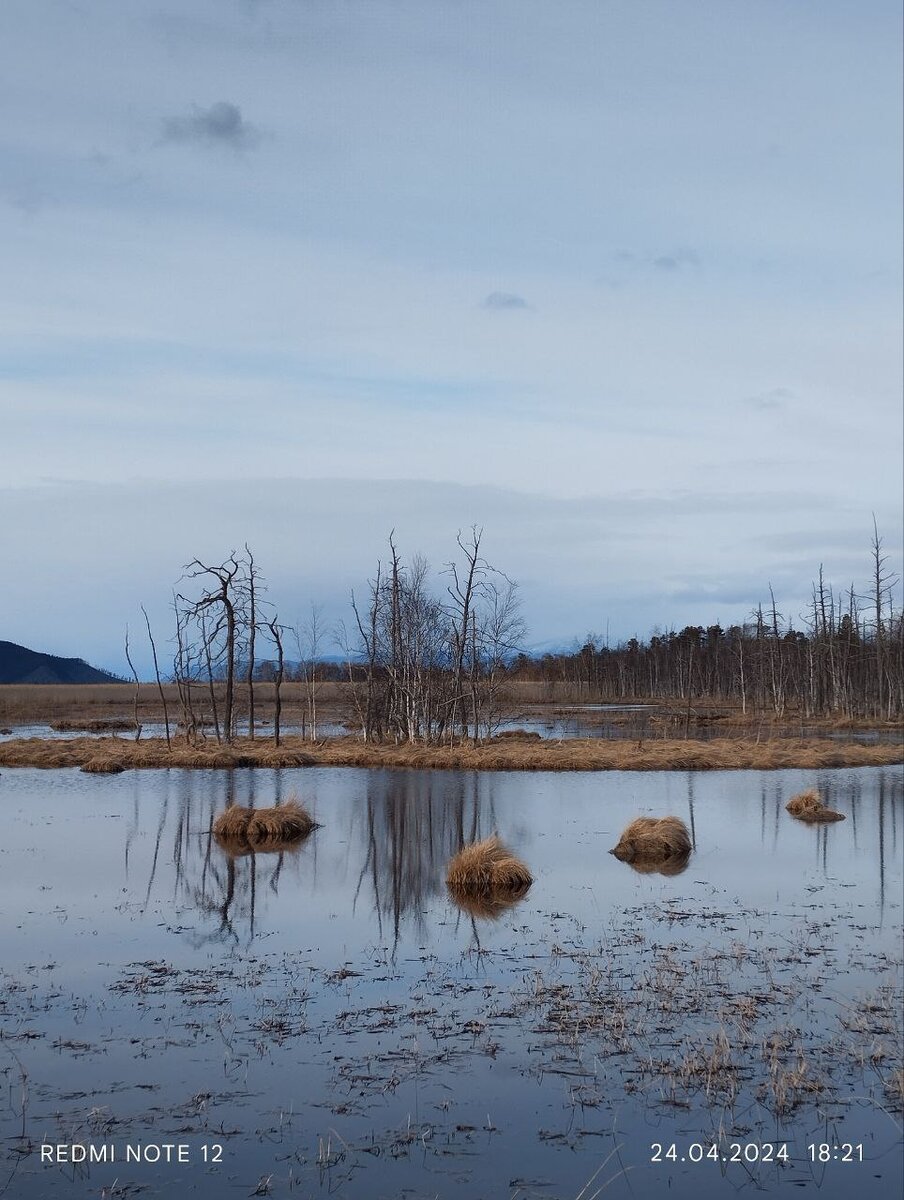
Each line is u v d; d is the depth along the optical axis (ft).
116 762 152.25
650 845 84.23
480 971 50.93
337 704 323.57
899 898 68.23
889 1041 40.93
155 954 54.24
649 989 47.60
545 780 142.00
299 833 95.09
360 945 56.08
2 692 419.13
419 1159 32.04
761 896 69.10
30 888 70.95
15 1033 42.11
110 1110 35.22
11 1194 29.71
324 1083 37.37
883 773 150.30
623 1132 33.88
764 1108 35.47
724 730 247.91
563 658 474.90
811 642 307.17
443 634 191.21
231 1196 29.84
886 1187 30.14
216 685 336.29
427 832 97.40
